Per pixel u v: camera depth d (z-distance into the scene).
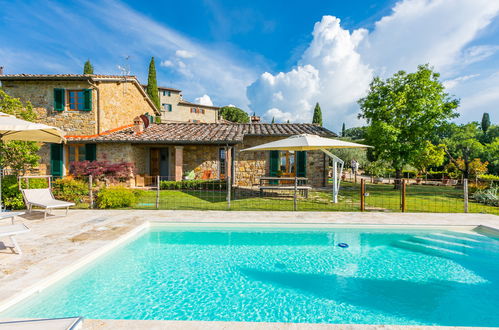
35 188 8.08
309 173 16.19
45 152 14.16
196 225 6.97
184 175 15.76
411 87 15.55
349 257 5.31
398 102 14.88
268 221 6.97
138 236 6.27
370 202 10.48
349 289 4.04
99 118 14.57
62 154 14.13
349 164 27.59
